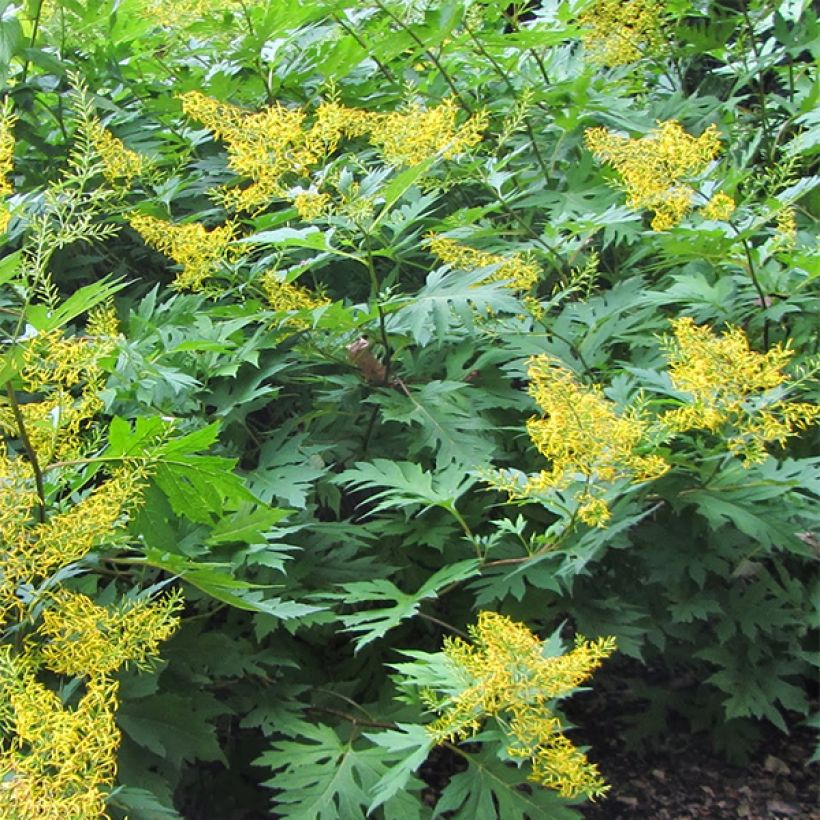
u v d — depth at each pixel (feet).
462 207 15.35
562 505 10.32
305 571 11.18
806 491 11.71
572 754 8.68
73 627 7.90
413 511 11.76
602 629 11.76
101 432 10.08
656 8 15.62
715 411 9.89
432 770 11.89
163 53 15.88
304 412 13.52
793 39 15.85
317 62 14.83
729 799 11.71
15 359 7.66
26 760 6.68
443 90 15.55
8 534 7.52
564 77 16.53
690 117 16.43
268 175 11.29
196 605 10.61
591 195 14.42
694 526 11.78
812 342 12.85
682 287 12.46
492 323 12.55
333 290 14.47
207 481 8.66
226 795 11.40
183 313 12.31
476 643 10.69
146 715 9.53
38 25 14.24
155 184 13.93
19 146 14.39
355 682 11.53
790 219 11.71
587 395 9.79
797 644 12.00
